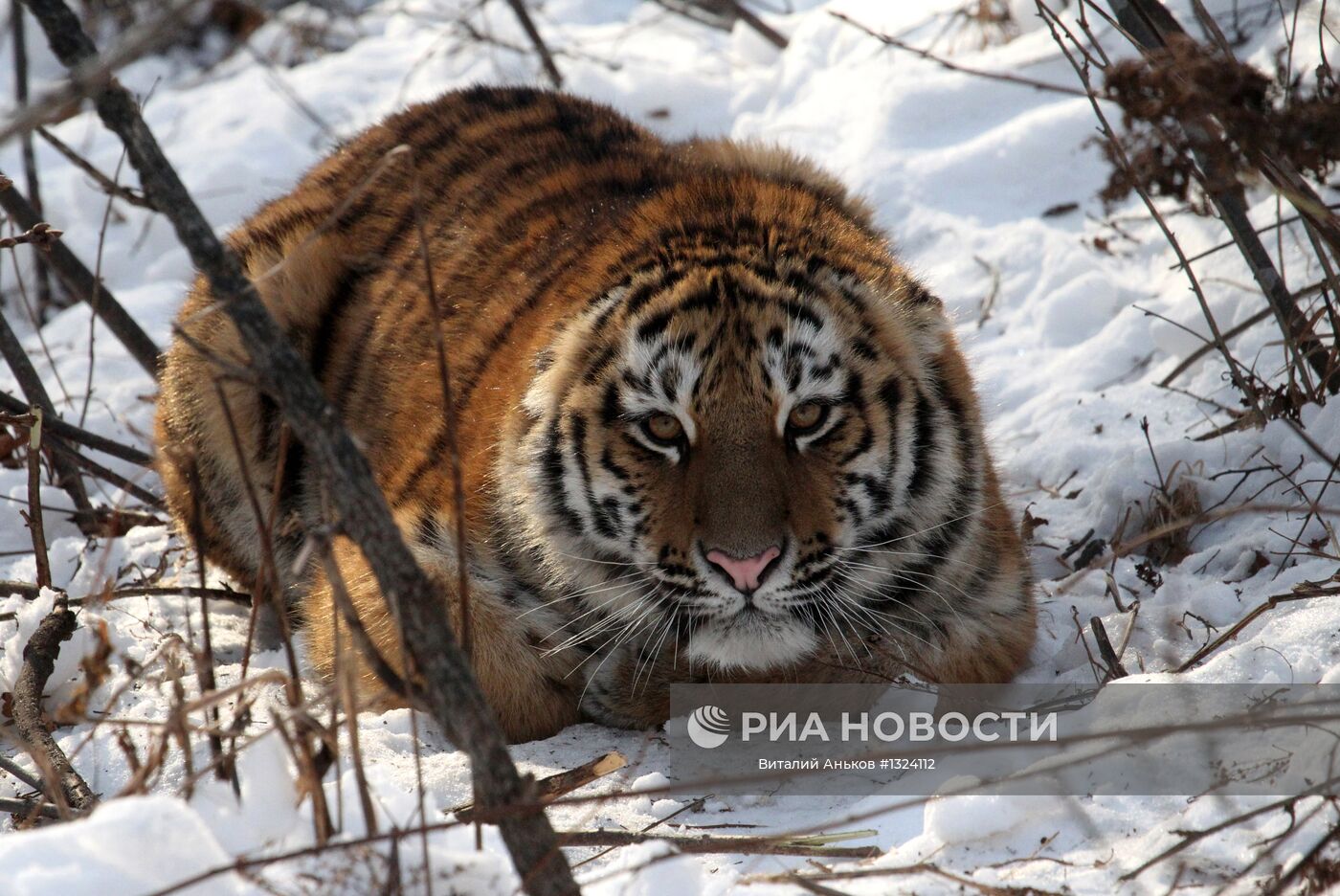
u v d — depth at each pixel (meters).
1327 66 7.38
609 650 8.04
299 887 4.66
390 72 19.77
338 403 9.29
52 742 6.70
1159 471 9.12
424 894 4.73
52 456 10.94
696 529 7.25
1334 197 10.57
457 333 8.58
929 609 7.96
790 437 7.31
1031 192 13.53
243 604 9.87
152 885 4.52
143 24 4.28
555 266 8.27
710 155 10.12
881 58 15.64
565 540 7.75
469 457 7.96
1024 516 9.38
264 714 7.44
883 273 7.97
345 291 9.50
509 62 18.77
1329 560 7.88
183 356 9.41
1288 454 8.77
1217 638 7.30
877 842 6.01
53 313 16.23
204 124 19.34
